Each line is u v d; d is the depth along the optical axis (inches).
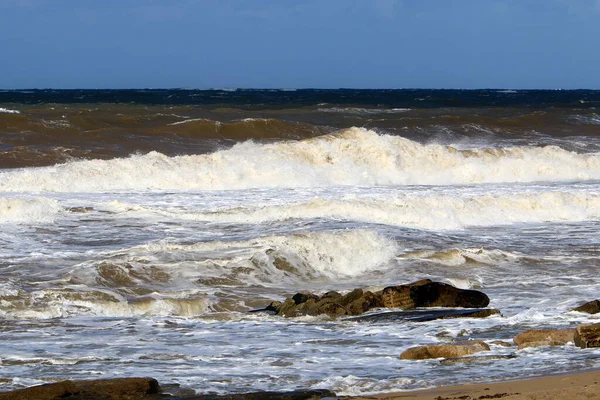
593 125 6579.7
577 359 1409.9
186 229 2768.2
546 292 2172.7
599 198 3481.8
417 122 6363.2
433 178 4407.0
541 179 4581.7
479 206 3299.7
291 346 1589.6
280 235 2529.5
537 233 3011.8
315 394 1205.1
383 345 1594.5
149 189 3686.0
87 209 3016.7
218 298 2060.8
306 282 2294.5
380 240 2564.0
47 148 4424.2
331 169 4222.4
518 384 1238.9
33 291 1956.2
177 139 5039.4
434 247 2655.0
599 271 2433.6
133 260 2289.6
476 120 6505.9
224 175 3895.2
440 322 1797.5
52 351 1523.1
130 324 1780.3
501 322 1788.9
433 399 1165.1
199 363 1449.3
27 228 2714.1
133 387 1205.1
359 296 1995.6
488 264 2509.8
